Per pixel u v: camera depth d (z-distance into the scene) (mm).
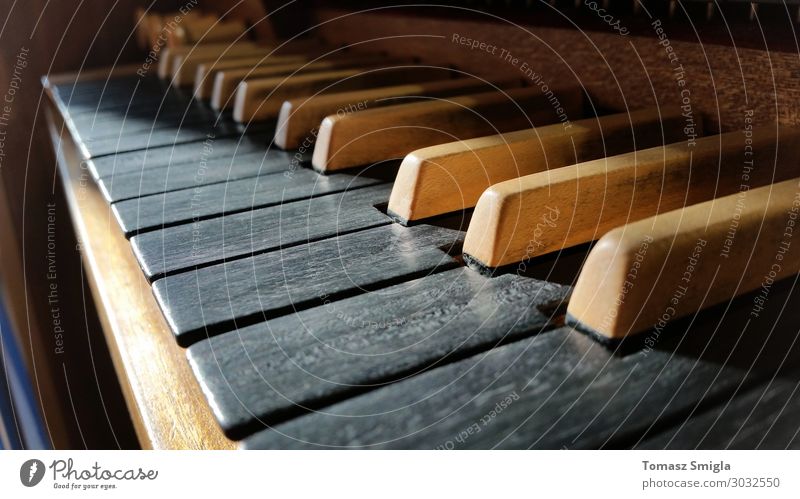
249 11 473
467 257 167
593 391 134
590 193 166
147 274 173
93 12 478
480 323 149
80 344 475
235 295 162
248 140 262
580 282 144
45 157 470
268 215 198
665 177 172
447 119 230
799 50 188
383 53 371
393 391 136
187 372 170
